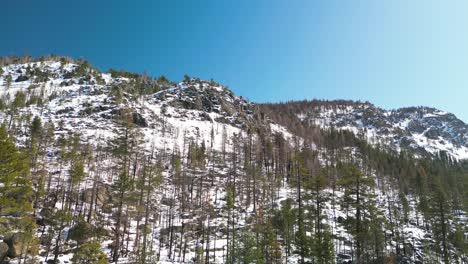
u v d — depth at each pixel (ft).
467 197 230.27
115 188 122.93
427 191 256.73
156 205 202.08
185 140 370.12
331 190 235.81
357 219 118.42
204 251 153.79
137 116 404.36
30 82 585.63
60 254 127.75
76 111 411.95
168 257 148.46
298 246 129.39
